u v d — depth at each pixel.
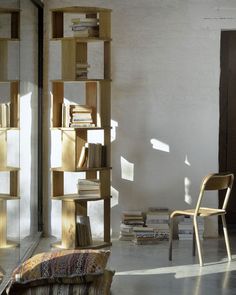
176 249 9.75
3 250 7.55
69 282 7.29
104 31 9.49
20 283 7.24
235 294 7.64
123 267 8.73
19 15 8.47
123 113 10.65
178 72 10.63
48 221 10.59
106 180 9.71
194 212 9.02
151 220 10.23
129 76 10.63
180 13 10.59
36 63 10.32
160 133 10.66
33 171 10.06
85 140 9.59
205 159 10.66
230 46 11.84
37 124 10.42
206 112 10.65
